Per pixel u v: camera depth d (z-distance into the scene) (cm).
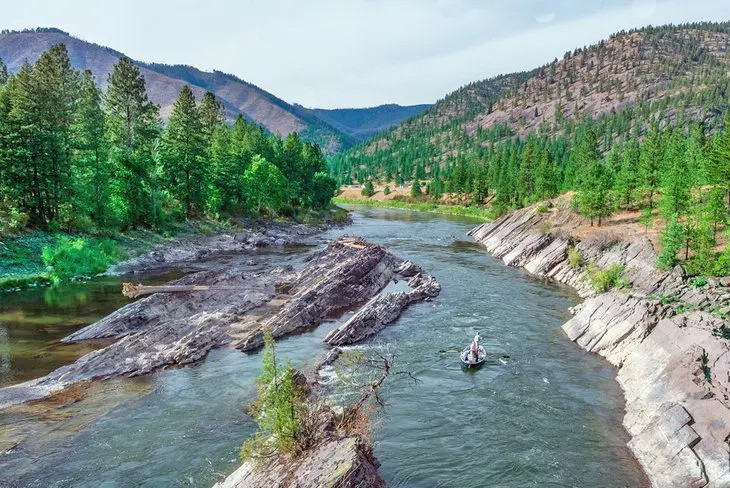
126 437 2406
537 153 15362
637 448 2292
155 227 7575
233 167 9775
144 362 3278
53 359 3325
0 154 5778
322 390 2955
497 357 3538
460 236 10138
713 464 1916
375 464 1934
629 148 9769
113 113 8081
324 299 4747
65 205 6444
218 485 1933
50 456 2230
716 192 5012
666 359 2819
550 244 6825
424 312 4662
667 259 4684
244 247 8144
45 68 6631
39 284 5159
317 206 13225
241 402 2794
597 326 3797
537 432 2516
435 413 2716
